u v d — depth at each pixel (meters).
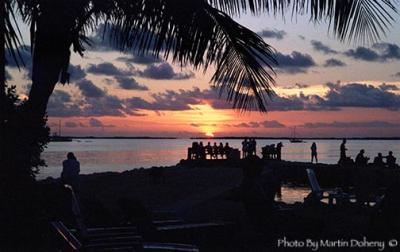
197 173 27.83
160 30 8.35
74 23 8.89
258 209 10.17
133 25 8.45
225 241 9.45
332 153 117.69
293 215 10.61
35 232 8.39
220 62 8.80
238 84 8.95
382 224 9.71
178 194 18.78
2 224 8.30
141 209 9.38
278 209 11.38
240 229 9.86
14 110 8.95
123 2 8.30
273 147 47.62
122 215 11.31
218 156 45.75
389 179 15.37
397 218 9.66
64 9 8.40
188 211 14.44
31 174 9.00
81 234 7.18
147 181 23.25
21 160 8.73
